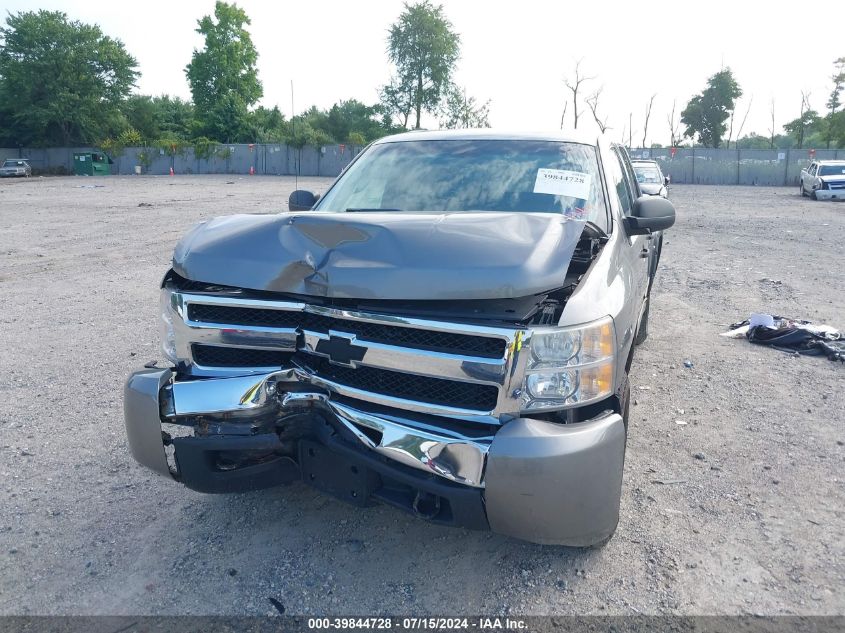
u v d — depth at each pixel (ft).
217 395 9.46
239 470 9.65
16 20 208.54
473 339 8.33
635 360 19.81
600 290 9.18
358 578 9.64
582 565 9.88
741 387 17.42
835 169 92.38
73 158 196.34
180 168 190.80
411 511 8.83
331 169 181.16
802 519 11.08
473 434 8.45
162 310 10.33
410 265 8.47
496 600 9.14
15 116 210.18
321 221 9.60
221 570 9.84
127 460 13.34
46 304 26.91
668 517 11.15
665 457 13.39
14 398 16.62
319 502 11.73
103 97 224.94
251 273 9.29
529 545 10.39
